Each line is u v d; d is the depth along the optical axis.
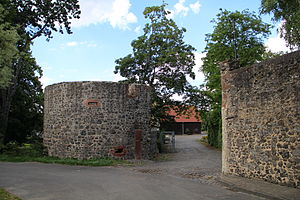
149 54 24.48
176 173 11.77
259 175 9.57
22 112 24.61
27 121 25.39
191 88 25.78
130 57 25.08
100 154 15.40
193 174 11.48
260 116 9.60
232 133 10.94
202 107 26.28
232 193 8.10
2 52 10.24
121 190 8.31
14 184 9.03
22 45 20.06
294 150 8.30
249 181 9.38
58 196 7.53
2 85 10.85
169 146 27.14
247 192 8.18
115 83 16.14
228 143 11.14
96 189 8.42
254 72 9.94
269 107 9.25
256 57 20.47
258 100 9.72
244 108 10.35
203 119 28.86
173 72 25.14
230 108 11.08
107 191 8.17
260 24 20.73
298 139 8.20
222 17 21.31
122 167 13.42
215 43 21.50
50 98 17.06
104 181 9.70
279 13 10.78
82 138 15.32
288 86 8.61
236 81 10.80
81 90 15.66
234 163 10.77
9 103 21.19
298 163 8.16
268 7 10.57
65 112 15.95
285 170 8.58
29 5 19.52
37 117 26.03
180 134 47.66
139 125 16.80
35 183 9.22
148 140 17.25
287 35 10.75
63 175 10.84
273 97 9.12
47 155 16.88
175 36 24.39
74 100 15.69
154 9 24.66
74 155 15.33
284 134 8.66
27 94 25.77
